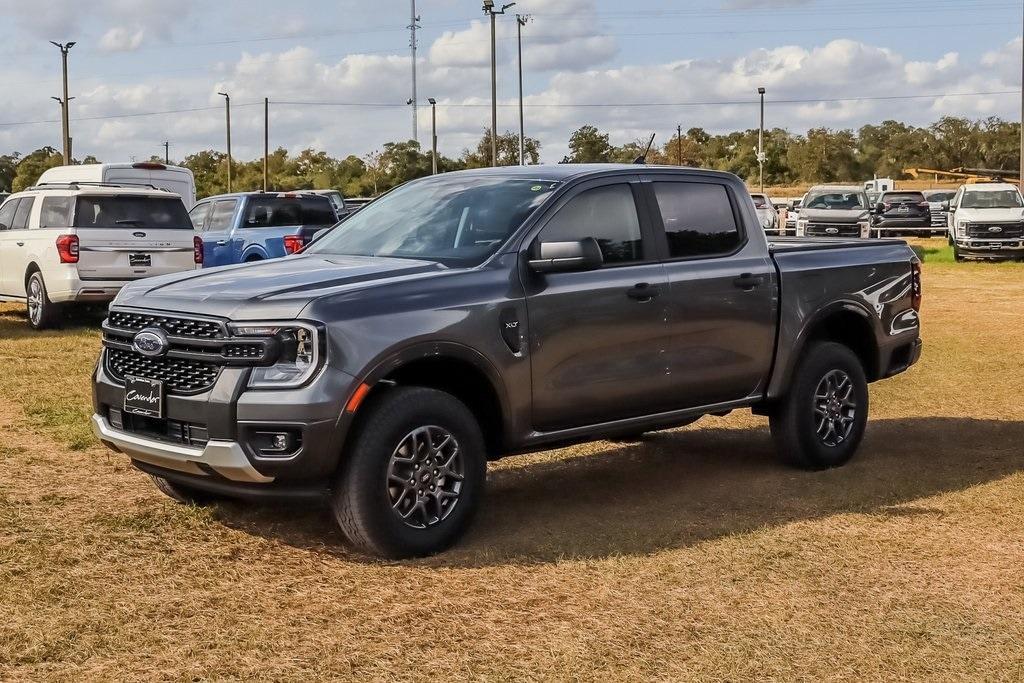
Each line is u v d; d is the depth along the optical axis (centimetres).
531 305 554
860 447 775
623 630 433
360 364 490
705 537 556
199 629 429
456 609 454
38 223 1417
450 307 524
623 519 590
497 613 450
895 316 750
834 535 561
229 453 485
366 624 437
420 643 418
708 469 711
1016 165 9712
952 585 488
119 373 541
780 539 552
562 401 571
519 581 488
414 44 7312
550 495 643
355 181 6969
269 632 427
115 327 541
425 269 542
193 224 1547
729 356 647
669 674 394
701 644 420
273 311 489
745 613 453
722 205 662
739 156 9081
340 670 394
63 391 941
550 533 562
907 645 421
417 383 545
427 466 520
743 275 651
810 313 688
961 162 9825
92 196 1366
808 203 3125
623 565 510
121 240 1368
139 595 465
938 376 1074
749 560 519
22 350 1203
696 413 644
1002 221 2792
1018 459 736
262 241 1573
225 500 611
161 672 389
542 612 452
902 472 700
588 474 697
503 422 551
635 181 623
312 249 630
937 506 618
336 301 495
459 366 538
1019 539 557
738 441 797
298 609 453
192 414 499
